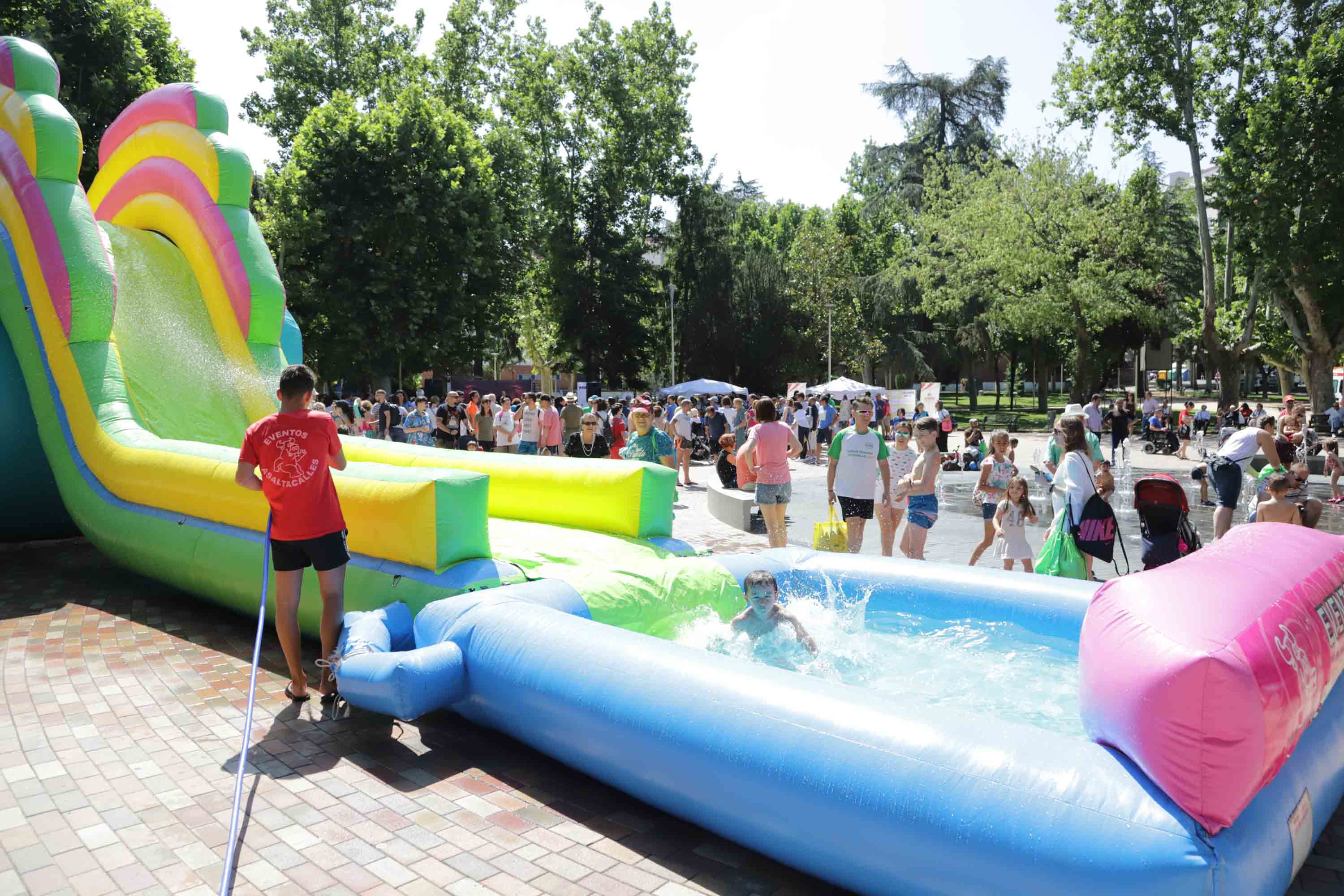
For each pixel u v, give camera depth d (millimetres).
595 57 45188
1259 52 26766
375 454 8156
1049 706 4555
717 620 5883
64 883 3133
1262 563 3514
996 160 37156
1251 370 68688
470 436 21375
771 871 3309
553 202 44812
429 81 40281
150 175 9750
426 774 4102
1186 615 2895
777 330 47594
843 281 48469
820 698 3346
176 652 5789
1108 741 2912
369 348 29438
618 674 3820
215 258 9094
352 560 5754
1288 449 12742
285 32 38562
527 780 4078
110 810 3682
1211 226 45625
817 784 3059
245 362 9023
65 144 8250
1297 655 2865
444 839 3490
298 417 4844
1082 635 3316
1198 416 24250
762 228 65938
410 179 30016
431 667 4281
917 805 2857
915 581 6020
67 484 7879
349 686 4461
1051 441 8406
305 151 29016
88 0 21359
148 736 4457
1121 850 2539
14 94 8414
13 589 7438
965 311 45719
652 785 3576
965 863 2744
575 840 3510
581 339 46344
